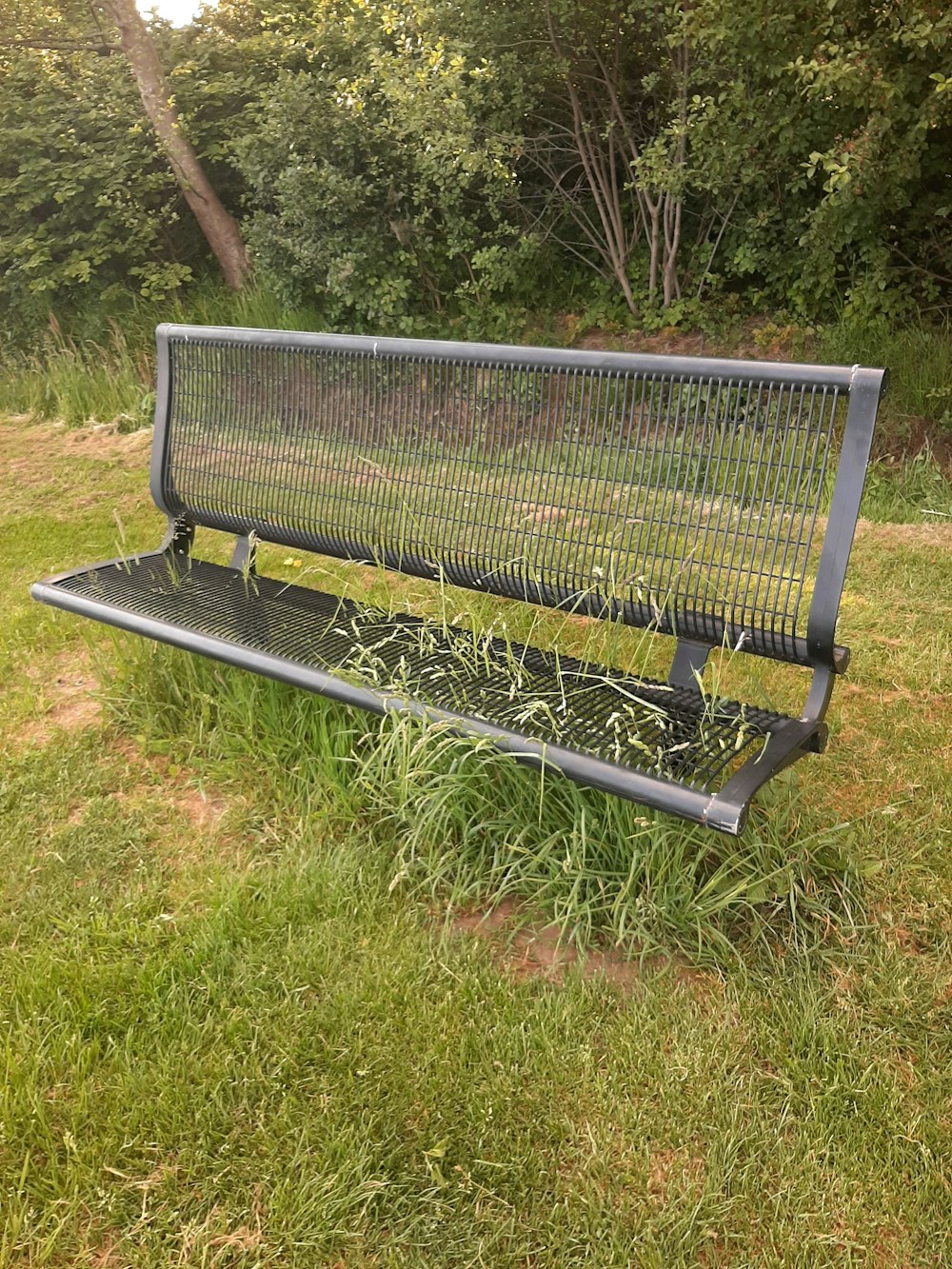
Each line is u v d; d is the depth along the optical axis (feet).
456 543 9.91
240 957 7.59
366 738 9.40
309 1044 6.83
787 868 7.72
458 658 9.01
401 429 10.20
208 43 30.45
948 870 8.23
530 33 22.17
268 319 26.58
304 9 30.48
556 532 9.19
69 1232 5.73
